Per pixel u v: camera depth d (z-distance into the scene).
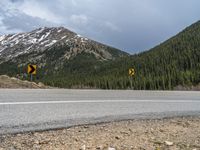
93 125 6.55
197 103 11.50
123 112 8.12
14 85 20.27
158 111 8.73
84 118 6.98
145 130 6.45
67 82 124.06
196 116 8.49
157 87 76.94
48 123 6.24
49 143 5.09
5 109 7.36
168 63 147.38
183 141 5.75
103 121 6.89
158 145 5.41
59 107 8.23
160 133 6.29
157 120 7.58
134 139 5.71
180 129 6.76
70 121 6.59
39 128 5.81
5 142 4.98
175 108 9.66
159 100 11.69
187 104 11.00
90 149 4.93
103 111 8.07
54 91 13.97
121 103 9.97
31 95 10.90
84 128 6.25
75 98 10.63
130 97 12.24
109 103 9.77
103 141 5.44
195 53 138.38
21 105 8.11
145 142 5.56
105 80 98.00
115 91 15.78
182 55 153.75
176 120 7.76
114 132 6.11
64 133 5.77
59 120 6.55
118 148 5.09
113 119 7.16
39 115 6.89
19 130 5.59
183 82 72.12
